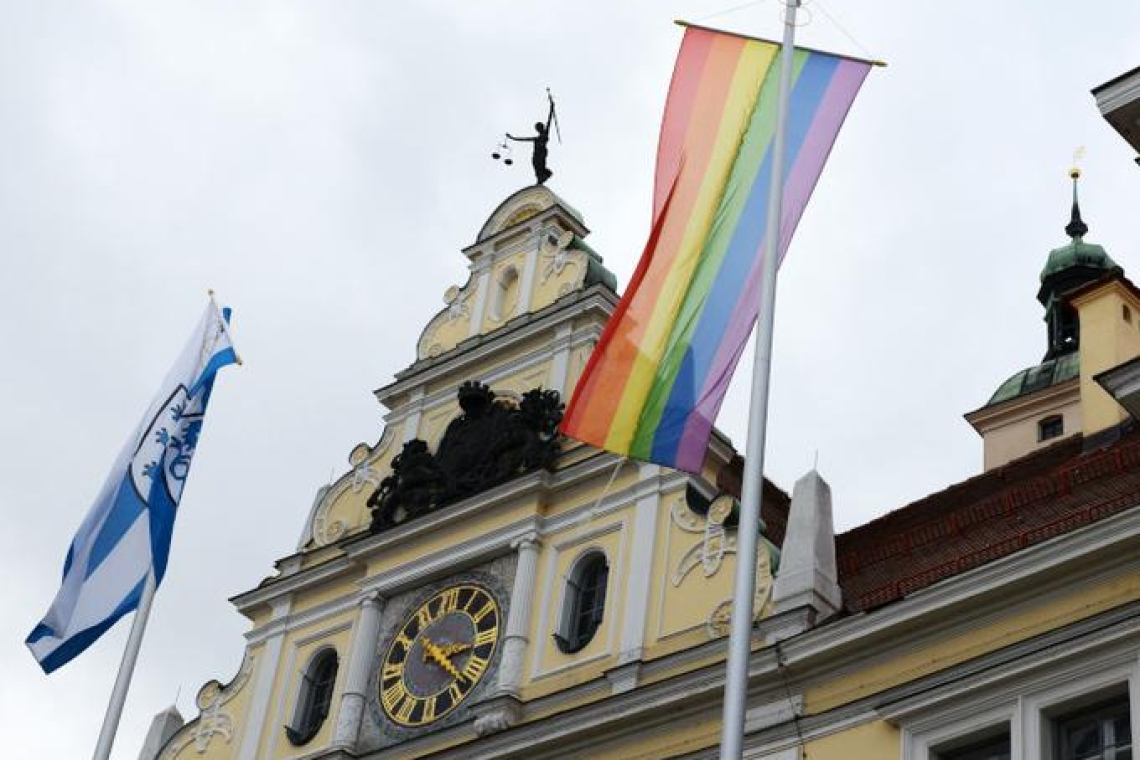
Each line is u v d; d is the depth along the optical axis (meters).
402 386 42.44
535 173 44.72
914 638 31.08
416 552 39.28
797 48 30.03
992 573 30.31
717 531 35.03
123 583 34.66
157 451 35.59
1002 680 29.41
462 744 35.62
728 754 24.02
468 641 37.38
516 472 38.53
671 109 30.16
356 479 42.00
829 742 31.14
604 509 37.03
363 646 38.78
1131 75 29.75
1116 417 34.41
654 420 28.34
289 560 41.53
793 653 31.97
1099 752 28.44
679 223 29.47
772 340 27.11
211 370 36.38
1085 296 36.25
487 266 43.19
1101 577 29.53
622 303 29.22
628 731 33.66
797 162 29.09
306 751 38.47
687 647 33.97
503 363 41.09
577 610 36.56
